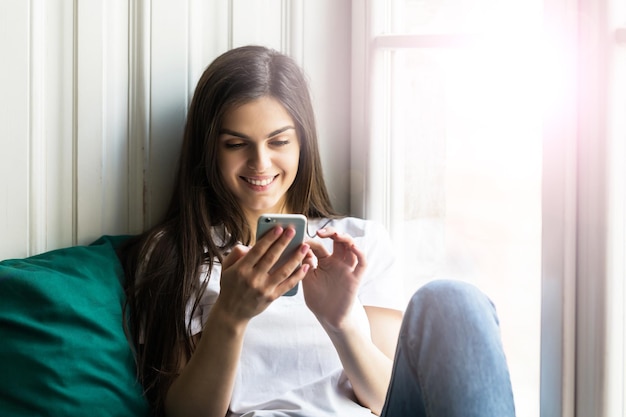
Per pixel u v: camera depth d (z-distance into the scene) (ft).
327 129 5.21
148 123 4.64
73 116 4.41
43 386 3.43
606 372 3.91
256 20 4.93
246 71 4.17
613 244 3.86
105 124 4.50
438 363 2.97
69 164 4.42
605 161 3.83
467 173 4.62
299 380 4.00
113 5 4.48
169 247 4.18
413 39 4.66
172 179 4.74
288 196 4.61
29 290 3.58
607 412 3.93
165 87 4.67
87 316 3.65
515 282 4.40
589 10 3.82
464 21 4.57
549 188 4.02
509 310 4.43
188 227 4.22
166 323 3.99
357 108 5.13
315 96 5.14
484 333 3.01
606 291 3.88
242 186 4.25
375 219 5.04
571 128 3.92
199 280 4.09
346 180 5.26
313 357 4.03
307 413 3.68
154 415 3.87
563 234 3.96
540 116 4.16
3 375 3.42
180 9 4.67
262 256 3.29
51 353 3.49
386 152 4.99
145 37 4.57
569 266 3.97
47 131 4.34
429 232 4.87
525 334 4.37
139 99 4.60
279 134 4.20
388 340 4.33
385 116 4.98
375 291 4.38
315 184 4.66
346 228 4.62
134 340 3.98
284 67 4.34
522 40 4.22
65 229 4.44
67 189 4.43
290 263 3.35
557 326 4.02
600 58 3.81
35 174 4.29
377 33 4.91
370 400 3.84
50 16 4.30
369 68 4.96
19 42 4.19
